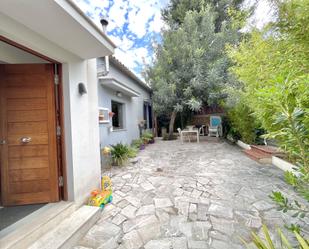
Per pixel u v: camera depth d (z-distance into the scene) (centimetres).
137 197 305
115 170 463
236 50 322
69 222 216
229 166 470
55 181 254
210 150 691
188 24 858
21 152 249
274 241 189
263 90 116
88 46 242
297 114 102
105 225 230
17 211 230
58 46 237
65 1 161
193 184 355
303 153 108
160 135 1298
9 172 247
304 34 151
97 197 275
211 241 193
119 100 683
